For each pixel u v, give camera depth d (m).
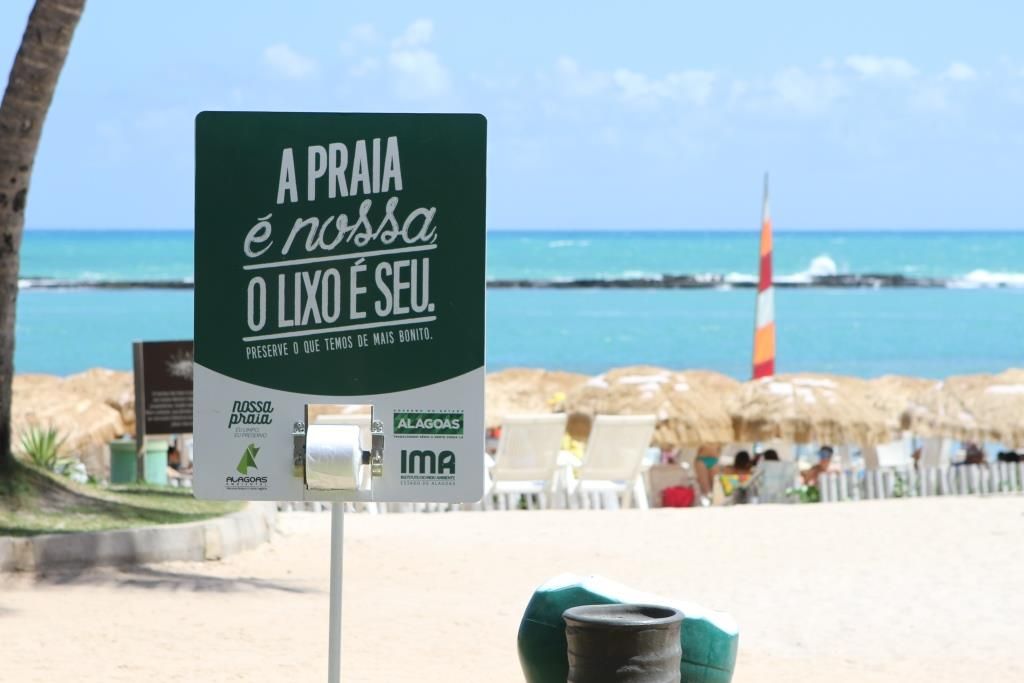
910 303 72.56
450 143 4.20
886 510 13.70
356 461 4.09
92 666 6.65
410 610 8.54
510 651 7.33
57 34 10.26
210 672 6.59
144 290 82.50
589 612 4.60
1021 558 10.74
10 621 7.76
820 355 50.41
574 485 15.90
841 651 7.55
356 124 4.20
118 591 8.82
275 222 4.20
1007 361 48.66
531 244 128.62
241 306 4.21
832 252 116.38
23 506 10.14
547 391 22.72
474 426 4.20
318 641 7.48
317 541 11.56
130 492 11.66
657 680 4.39
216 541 10.28
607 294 80.62
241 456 4.20
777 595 9.33
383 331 4.20
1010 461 19.05
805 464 20.97
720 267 103.44
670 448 18.56
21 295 76.50
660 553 11.24
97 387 19.81
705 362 48.72
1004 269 103.06
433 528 12.65
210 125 4.20
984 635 7.96
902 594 9.31
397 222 4.20
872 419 17.58
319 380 4.21
